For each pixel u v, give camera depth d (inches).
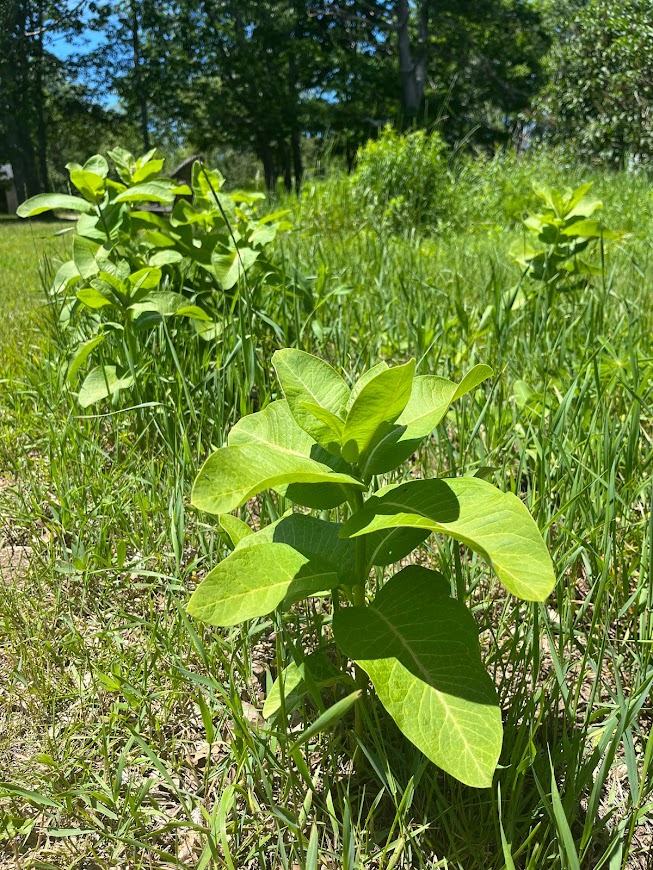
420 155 414.0
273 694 63.7
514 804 56.7
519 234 349.1
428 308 167.0
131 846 59.8
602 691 74.9
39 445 127.1
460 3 1189.7
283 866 56.4
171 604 87.7
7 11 1108.5
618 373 115.3
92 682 77.0
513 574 45.1
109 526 100.3
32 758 66.9
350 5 1213.7
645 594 81.3
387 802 63.4
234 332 125.9
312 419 60.1
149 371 127.6
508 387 135.0
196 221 152.9
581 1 830.5
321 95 1286.9
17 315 215.2
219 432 106.4
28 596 86.2
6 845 60.4
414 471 118.9
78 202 139.6
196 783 66.2
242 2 1221.1
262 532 65.5
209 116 1330.0
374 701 66.5
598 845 59.8
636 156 644.1
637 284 196.7
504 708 70.6
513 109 1236.5
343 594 81.4
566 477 97.5
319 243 225.6
